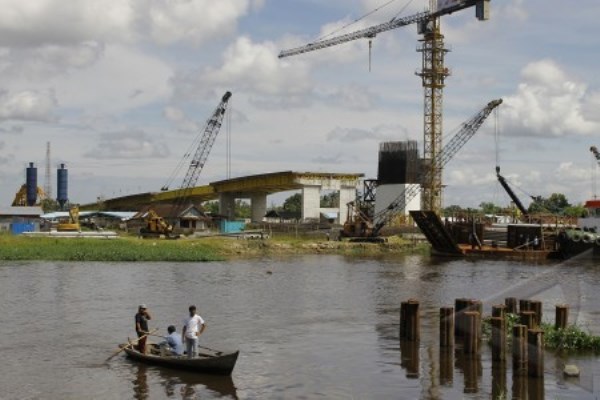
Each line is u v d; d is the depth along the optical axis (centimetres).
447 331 3014
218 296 4972
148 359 2784
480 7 13812
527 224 10475
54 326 3666
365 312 4231
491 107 13025
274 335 3434
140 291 5175
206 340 3306
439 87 14962
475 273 7094
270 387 2483
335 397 2366
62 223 12988
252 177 15162
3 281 5653
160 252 8369
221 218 14788
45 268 6806
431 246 10181
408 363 2803
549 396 2316
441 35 15000
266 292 5253
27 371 2700
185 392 2423
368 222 12319
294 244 10731
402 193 13800
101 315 4034
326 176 14712
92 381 2555
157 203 17525
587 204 10219
